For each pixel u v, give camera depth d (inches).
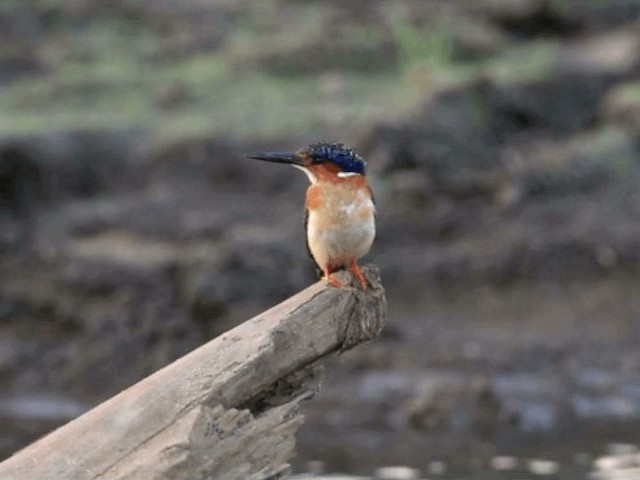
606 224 678.5
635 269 660.1
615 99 757.9
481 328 625.0
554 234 672.4
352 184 301.9
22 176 708.7
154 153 729.6
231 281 621.3
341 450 517.7
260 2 912.9
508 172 701.9
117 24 888.9
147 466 231.3
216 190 713.0
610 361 598.9
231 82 808.9
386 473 481.4
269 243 634.2
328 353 262.1
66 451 236.8
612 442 524.7
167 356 614.2
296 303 258.1
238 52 839.1
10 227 685.3
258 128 746.8
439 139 715.4
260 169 718.5
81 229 676.7
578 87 778.2
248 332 249.8
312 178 306.0
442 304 645.9
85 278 638.5
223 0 911.7
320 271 312.8
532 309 640.4
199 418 234.2
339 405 569.6
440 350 602.2
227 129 743.7
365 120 735.7
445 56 828.0
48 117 772.6
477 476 474.6
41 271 653.3
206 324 621.0
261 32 879.1
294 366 254.2
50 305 639.8
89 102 800.9
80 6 893.2
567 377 587.2
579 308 639.8
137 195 713.0
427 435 542.9
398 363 594.6
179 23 886.4
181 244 664.4
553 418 559.8
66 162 719.7
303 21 887.1
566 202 695.7
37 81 827.4
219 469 236.7
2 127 737.0
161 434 236.1
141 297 629.3
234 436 238.8
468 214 688.4
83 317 632.4
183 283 630.5
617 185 704.4
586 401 570.9
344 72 826.2
